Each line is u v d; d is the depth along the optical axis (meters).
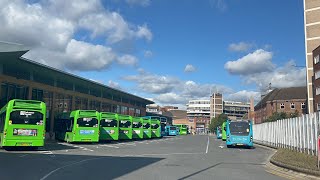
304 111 101.88
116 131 40.91
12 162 17.41
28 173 13.42
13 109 24.97
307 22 76.38
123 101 72.19
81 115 36.00
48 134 42.59
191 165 17.62
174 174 13.89
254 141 53.66
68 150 27.19
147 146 35.84
